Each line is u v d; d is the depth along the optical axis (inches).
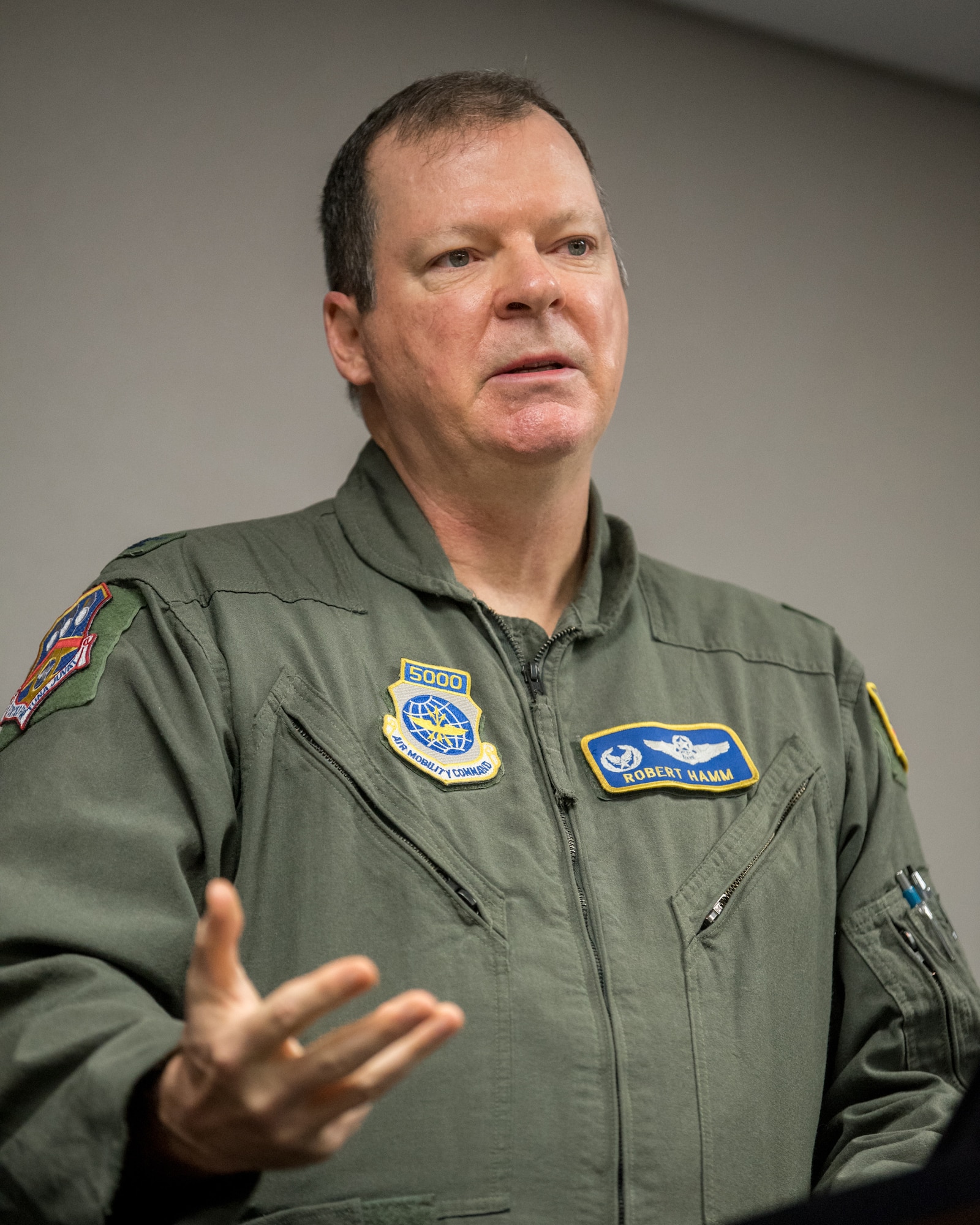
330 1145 72.1
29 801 98.3
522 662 116.1
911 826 127.4
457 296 118.4
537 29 218.7
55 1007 86.3
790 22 233.6
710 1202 97.4
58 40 193.6
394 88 209.9
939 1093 109.2
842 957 118.1
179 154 197.9
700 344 223.3
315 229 204.4
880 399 234.2
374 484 126.9
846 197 237.3
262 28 205.0
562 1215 93.0
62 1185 76.8
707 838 111.4
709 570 217.0
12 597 179.3
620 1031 99.0
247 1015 69.4
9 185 188.2
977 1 226.8
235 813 103.8
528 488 119.0
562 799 108.0
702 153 227.6
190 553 115.5
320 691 107.5
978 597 233.9
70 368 187.6
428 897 100.2
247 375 197.3
